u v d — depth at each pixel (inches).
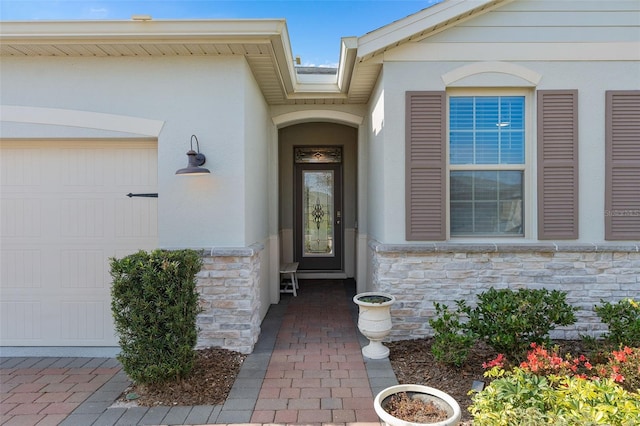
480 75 172.2
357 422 108.8
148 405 118.3
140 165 168.1
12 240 166.6
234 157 163.3
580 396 77.7
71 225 167.5
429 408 90.2
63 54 159.3
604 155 171.3
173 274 123.0
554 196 171.2
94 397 124.6
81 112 161.3
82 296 167.6
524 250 169.0
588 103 171.5
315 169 315.3
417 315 171.2
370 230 222.5
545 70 171.5
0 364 152.8
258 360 151.4
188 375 132.7
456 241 175.8
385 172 173.9
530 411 71.5
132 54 160.7
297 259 317.4
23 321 167.0
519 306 131.9
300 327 194.4
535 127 172.6
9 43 149.3
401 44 171.5
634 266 170.2
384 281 171.3
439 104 171.9
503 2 169.6
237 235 163.8
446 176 175.0
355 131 306.2
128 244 167.9
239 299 159.2
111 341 167.9
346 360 151.4
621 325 134.6
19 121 160.7
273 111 236.4
